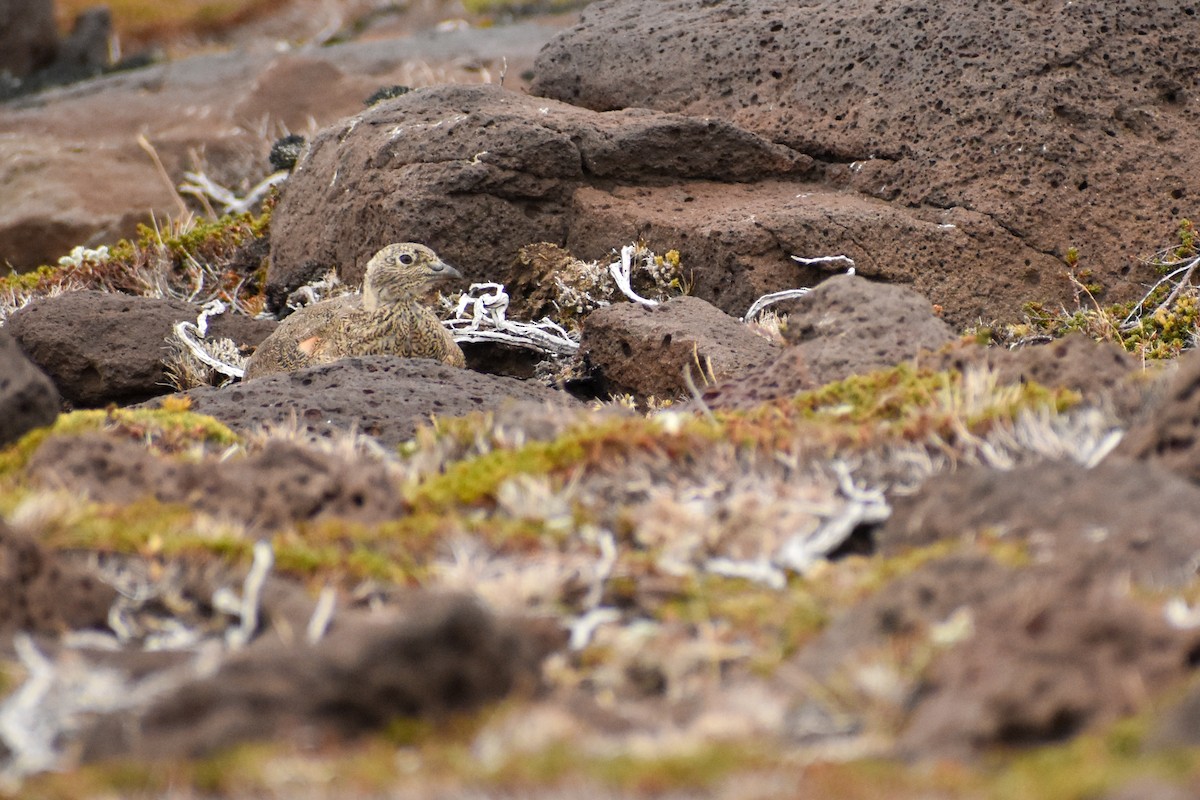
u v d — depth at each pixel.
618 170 26.41
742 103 27.73
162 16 81.81
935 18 26.36
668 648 9.26
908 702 8.38
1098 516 10.41
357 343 22.75
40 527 10.78
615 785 7.46
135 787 7.75
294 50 60.47
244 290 31.27
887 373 13.97
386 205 25.91
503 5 76.62
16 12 70.38
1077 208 25.00
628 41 29.27
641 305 22.38
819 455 12.06
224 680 8.42
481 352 24.92
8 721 8.45
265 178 41.19
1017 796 7.19
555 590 10.09
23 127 54.06
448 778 7.66
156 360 25.59
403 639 8.45
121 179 43.72
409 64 53.34
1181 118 25.66
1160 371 13.82
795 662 8.93
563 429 13.07
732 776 7.52
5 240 41.03
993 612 8.82
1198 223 24.88
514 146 25.80
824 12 27.75
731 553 10.67
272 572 10.39
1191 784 6.98
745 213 25.05
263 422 15.53
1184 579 9.58
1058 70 25.48
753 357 20.55
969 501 10.91
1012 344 23.45
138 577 10.42
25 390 12.83
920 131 25.80
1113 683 8.20
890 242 24.77
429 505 11.80
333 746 8.16
